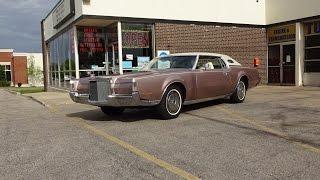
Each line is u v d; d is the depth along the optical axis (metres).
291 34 19.47
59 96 17.66
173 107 8.89
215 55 10.69
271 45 20.80
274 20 20.34
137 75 8.46
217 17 19.36
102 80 8.53
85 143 6.61
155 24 17.80
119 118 9.33
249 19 20.38
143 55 17.77
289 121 8.05
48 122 9.27
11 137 7.46
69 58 19.80
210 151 5.78
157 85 8.51
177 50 18.34
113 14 16.80
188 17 18.56
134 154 5.75
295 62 19.16
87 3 16.28
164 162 5.29
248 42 20.36
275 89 16.81
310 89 16.27
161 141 6.53
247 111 9.67
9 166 5.39
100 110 11.20
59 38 22.42
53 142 6.80
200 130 7.37
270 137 6.60
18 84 51.50
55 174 4.94
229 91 10.87
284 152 5.62
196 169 4.93
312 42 18.45
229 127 7.59
